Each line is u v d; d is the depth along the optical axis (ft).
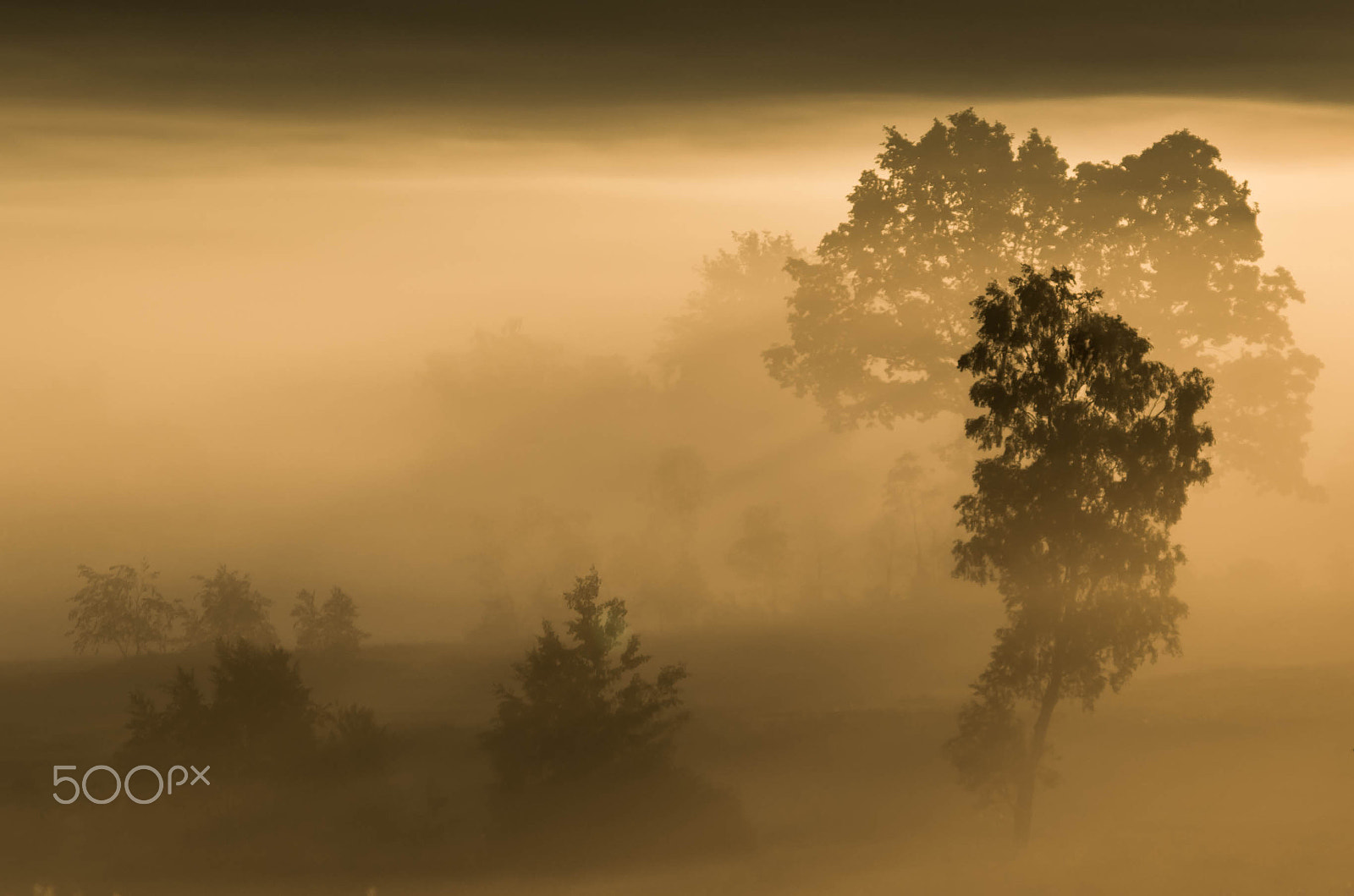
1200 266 260.42
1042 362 112.78
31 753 193.77
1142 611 112.88
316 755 137.08
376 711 220.02
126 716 238.07
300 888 116.26
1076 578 114.01
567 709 130.93
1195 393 110.83
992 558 115.96
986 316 114.93
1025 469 115.34
